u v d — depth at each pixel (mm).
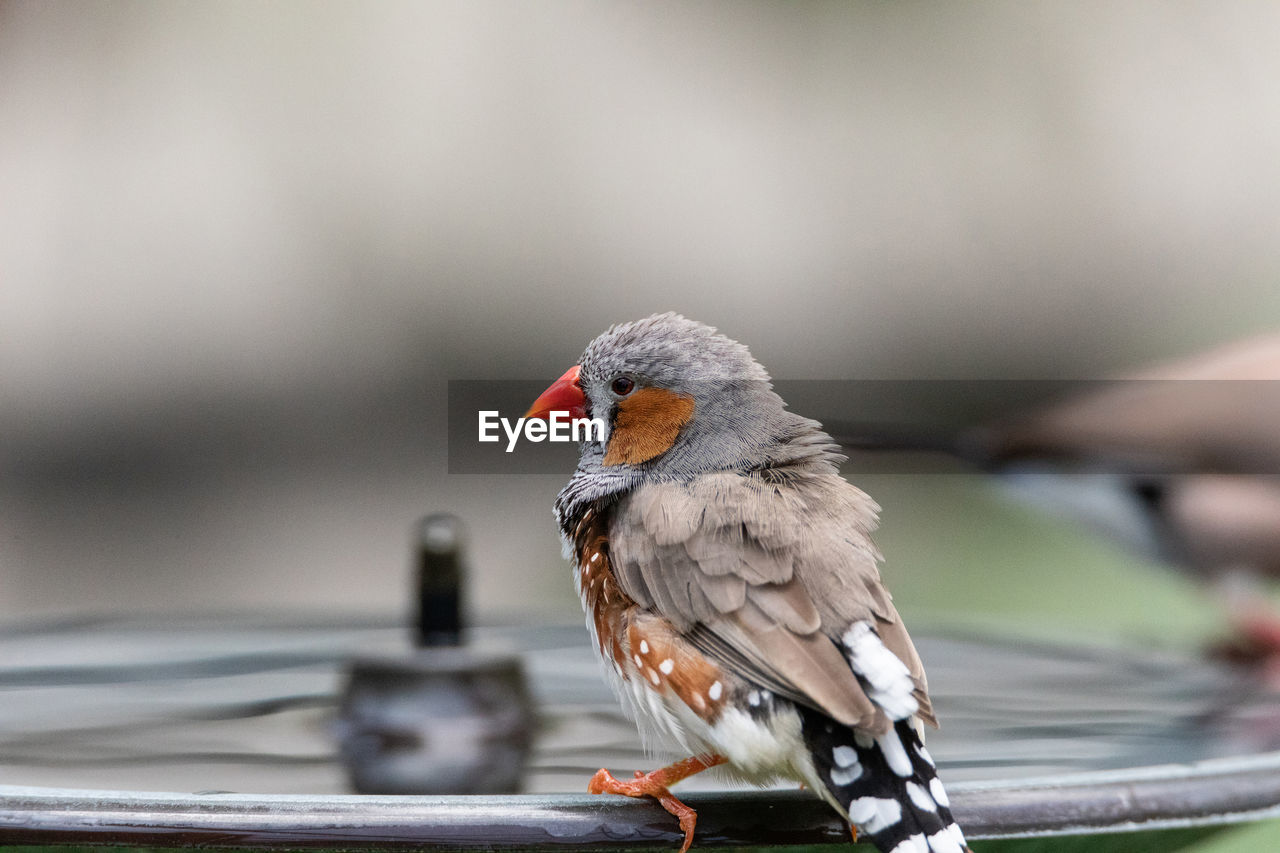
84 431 14086
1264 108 14375
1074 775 3438
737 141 14148
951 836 3150
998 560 11453
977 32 14547
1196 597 9391
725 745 3541
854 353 13914
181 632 6363
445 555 4824
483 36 14016
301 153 13805
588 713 4949
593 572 3951
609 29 14211
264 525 13797
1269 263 14070
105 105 13742
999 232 14219
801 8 14516
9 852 3209
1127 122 14438
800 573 3609
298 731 4598
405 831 3121
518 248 13852
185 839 3090
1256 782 3518
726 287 13875
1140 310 14094
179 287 13977
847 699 3293
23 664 5660
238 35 13766
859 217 14172
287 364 14086
